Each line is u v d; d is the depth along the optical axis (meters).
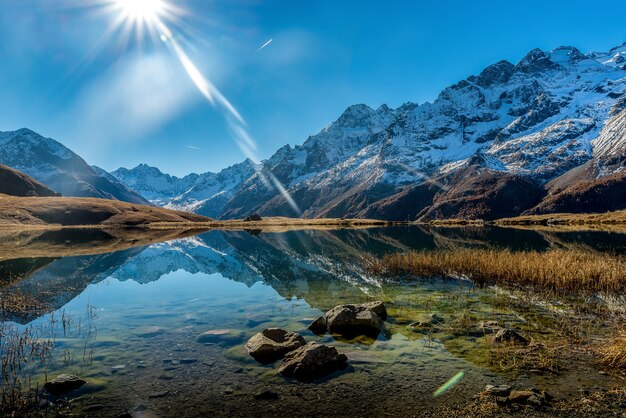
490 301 21.72
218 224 150.12
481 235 85.19
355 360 13.30
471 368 12.55
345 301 22.59
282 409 10.24
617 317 18.11
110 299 23.88
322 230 115.44
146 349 14.55
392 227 135.00
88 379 11.91
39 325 17.84
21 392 11.08
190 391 11.23
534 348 14.11
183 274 34.72
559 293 23.28
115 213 144.50
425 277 29.64
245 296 24.55
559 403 10.23
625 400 10.34
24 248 56.03
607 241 63.66
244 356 13.81
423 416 9.85
